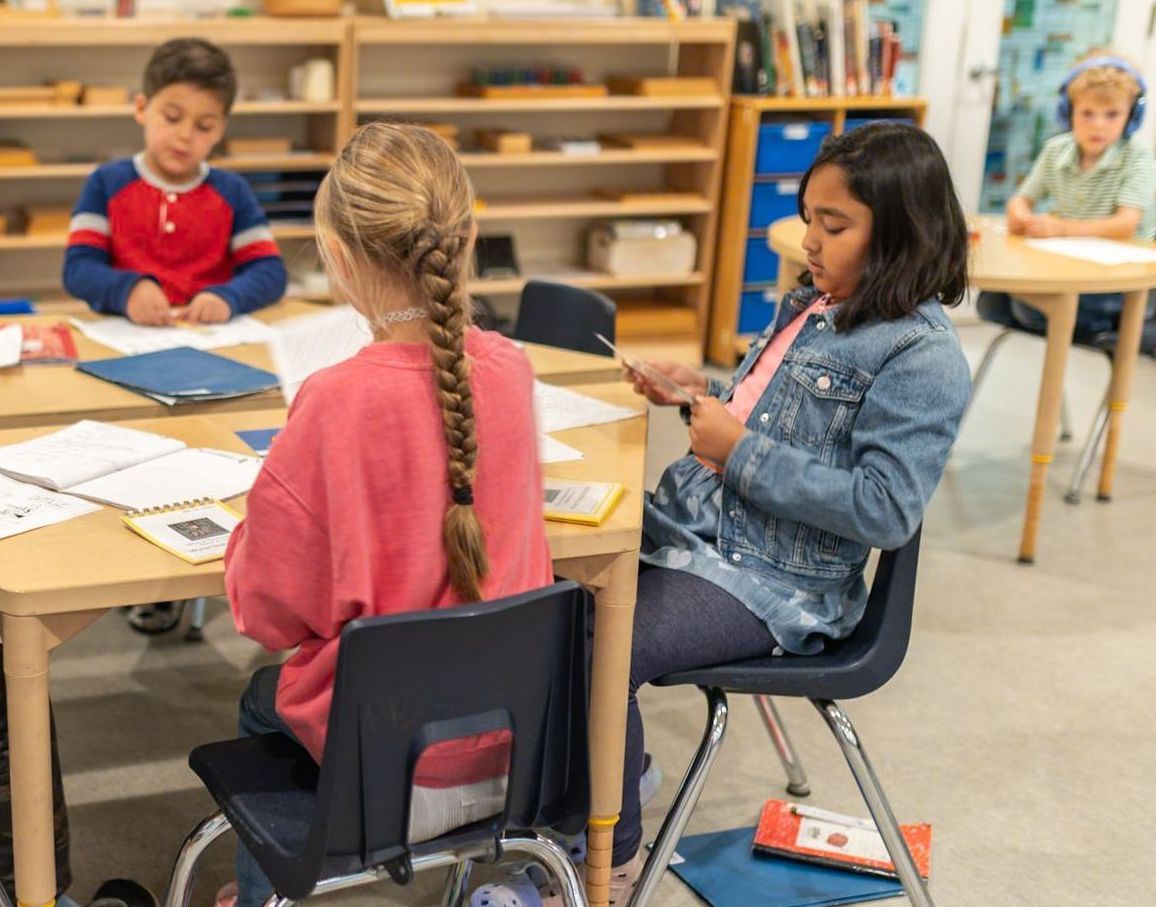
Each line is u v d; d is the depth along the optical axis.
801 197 1.84
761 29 4.83
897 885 2.12
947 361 1.72
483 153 4.66
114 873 2.07
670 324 5.02
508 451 1.42
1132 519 3.79
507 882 1.94
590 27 4.52
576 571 1.63
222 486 1.68
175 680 2.69
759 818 2.30
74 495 1.64
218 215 2.94
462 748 1.41
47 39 3.85
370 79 4.66
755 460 1.76
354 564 1.35
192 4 4.25
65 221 4.14
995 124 5.74
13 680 1.41
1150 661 2.96
